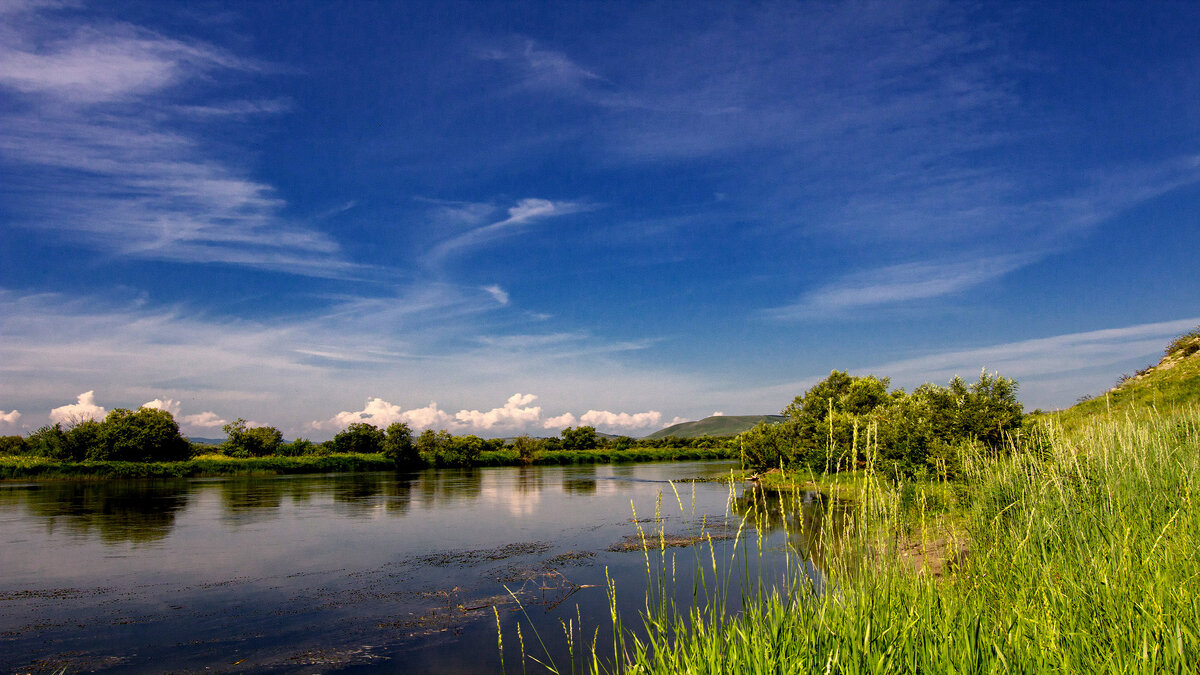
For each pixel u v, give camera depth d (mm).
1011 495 6918
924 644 3363
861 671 3201
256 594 11539
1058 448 6859
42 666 8031
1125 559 4141
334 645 8734
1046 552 5070
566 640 8555
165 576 13062
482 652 8297
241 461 55406
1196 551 4340
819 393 40000
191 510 25406
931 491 9445
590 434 101188
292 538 18000
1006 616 3771
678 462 81812
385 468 64500
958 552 5469
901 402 21781
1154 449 7832
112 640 9023
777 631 3734
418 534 18688
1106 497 5875
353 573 13266
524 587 11805
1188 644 3061
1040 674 3004
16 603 10992
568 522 21219
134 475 49844
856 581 4188
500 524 20859
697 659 3680
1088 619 3574
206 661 8188
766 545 9539
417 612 10289
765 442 34062
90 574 13266
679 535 16688
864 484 4633
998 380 18328
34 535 18578
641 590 10859
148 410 57688
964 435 17297
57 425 53031
